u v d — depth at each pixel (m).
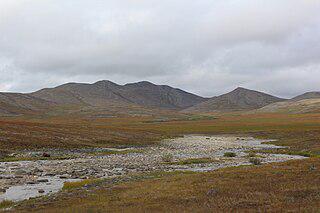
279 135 125.44
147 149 86.31
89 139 97.38
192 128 185.00
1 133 82.75
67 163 55.84
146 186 31.86
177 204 24.39
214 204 23.80
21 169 48.56
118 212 22.59
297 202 23.22
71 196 29.17
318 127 151.75
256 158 60.00
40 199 28.45
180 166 52.12
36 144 78.94
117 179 38.56
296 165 39.41
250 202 23.88
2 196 31.00
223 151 80.69
